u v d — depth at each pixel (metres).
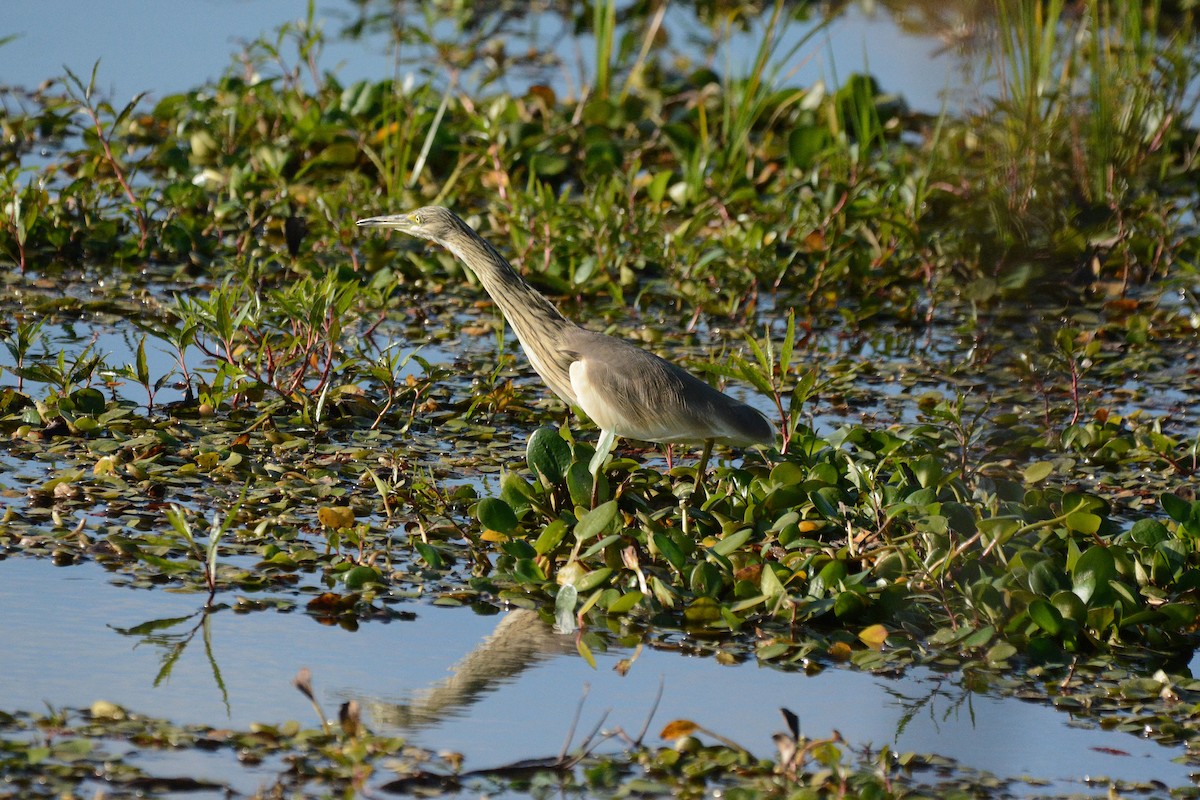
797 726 7.32
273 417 12.29
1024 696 8.57
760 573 9.59
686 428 10.55
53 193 18.00
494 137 19.78
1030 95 15.98
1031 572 9.46
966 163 20.22
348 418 12.47
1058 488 11.52
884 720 8.20
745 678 8.63
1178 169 22.28
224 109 20.61
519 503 10.42
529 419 12.96
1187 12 26.11
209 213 17.77
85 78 22.38
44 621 8.60
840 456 11.38
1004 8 14.83
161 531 9.95
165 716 7.63
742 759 7.50
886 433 11.76
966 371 15.14
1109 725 8.26
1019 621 9.21
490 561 10.07
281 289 15.85
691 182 19.19
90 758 7.03
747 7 29.05
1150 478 12.26
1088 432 12.62
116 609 8.86
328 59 24.39
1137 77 21.44
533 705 8.12
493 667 8.56
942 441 12.04
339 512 10.20
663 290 17.08
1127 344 16.16
